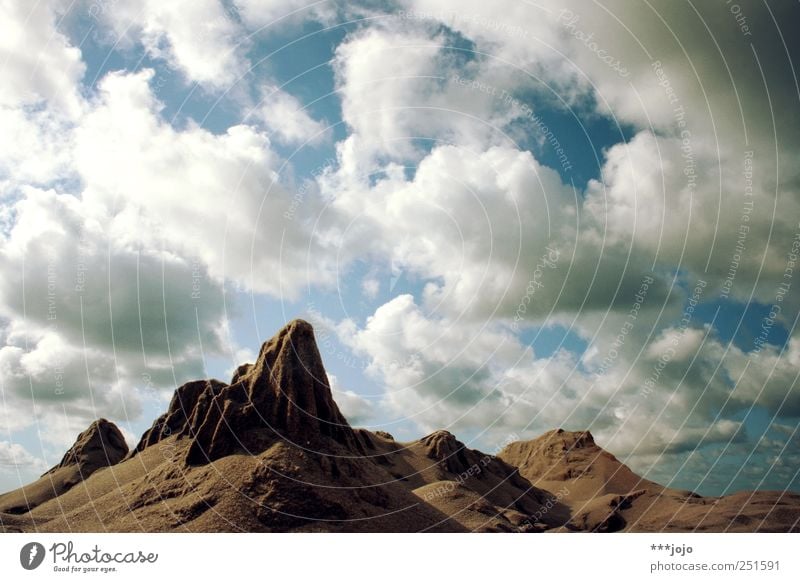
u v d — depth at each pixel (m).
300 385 71.44
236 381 80.94
